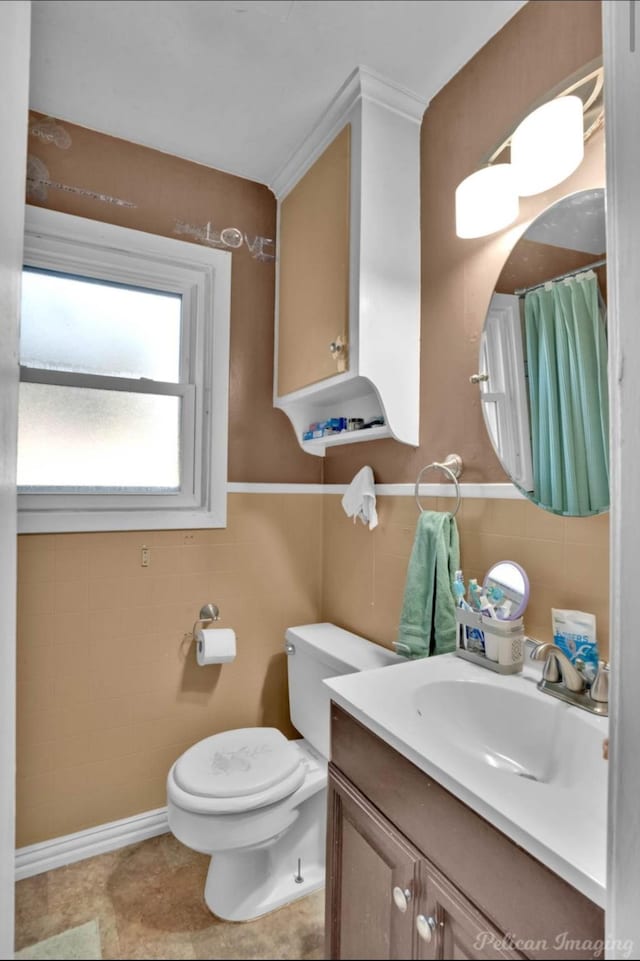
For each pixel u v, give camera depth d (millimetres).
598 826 577
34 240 1520
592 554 976
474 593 1144
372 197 1409
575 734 825
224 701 1775
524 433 1122
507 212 1141
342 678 1014
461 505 1297
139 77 1354
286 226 1821
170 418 1761
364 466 1708
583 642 954
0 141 448
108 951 1133
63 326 1610
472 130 1320
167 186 1706
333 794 954
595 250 988
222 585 1782
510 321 1170
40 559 1506
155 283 1733
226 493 1794
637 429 361
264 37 1229
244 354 1854
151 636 1659
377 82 1385
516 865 579
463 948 632
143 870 1432
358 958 820
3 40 449
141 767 1631
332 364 1497
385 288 1427
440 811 693
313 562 1962
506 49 1223
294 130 1586
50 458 1573
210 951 1115
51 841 1482
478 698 984
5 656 481
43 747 1494
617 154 370
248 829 1207
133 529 1636
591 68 1004
